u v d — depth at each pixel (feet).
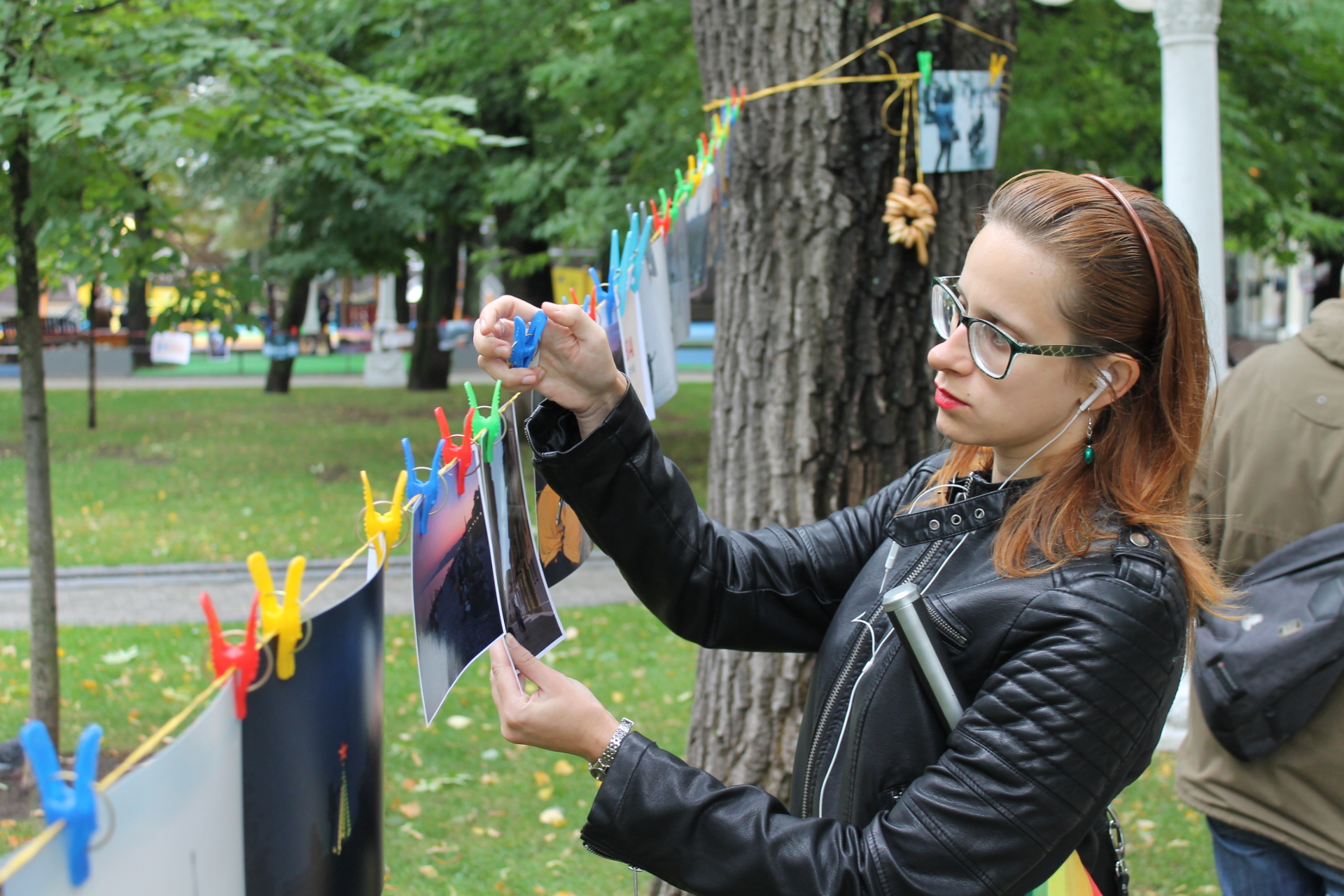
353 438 45.39
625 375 4.93
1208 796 6.68
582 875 11.49
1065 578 3.58
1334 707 6.09
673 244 6.29
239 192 42.63
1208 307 9.07
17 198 12.51
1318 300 61.57
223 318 13.71
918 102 8.63
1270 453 6.70
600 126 35.55
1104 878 4.29
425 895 11.05
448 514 3.54
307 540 27.35
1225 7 27.78
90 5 12.01
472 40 32.99
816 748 4.16
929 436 9.07
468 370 86.02
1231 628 6.40
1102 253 3.63
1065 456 3.87
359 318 117.08
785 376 9.00
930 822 3.41
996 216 3.85
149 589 22.63
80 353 76.38
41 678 13.34
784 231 8.95
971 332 3.78
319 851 2.88
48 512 13.33
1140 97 26.40
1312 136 31.83
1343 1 23.94
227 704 2.55
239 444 43.57
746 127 9.04
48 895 2.05
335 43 36.83
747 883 3.53
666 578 4.57
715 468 9.53
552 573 4.89
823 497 9.00
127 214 12.59
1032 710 3.39
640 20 28.37
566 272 33.30
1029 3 25.12
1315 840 6.14
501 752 14.65
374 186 41.50
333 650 2.90
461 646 3.62
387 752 14.58
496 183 35.19
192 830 2.42
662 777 3.68
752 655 9.20
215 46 12.10
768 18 8.89
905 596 3.69
